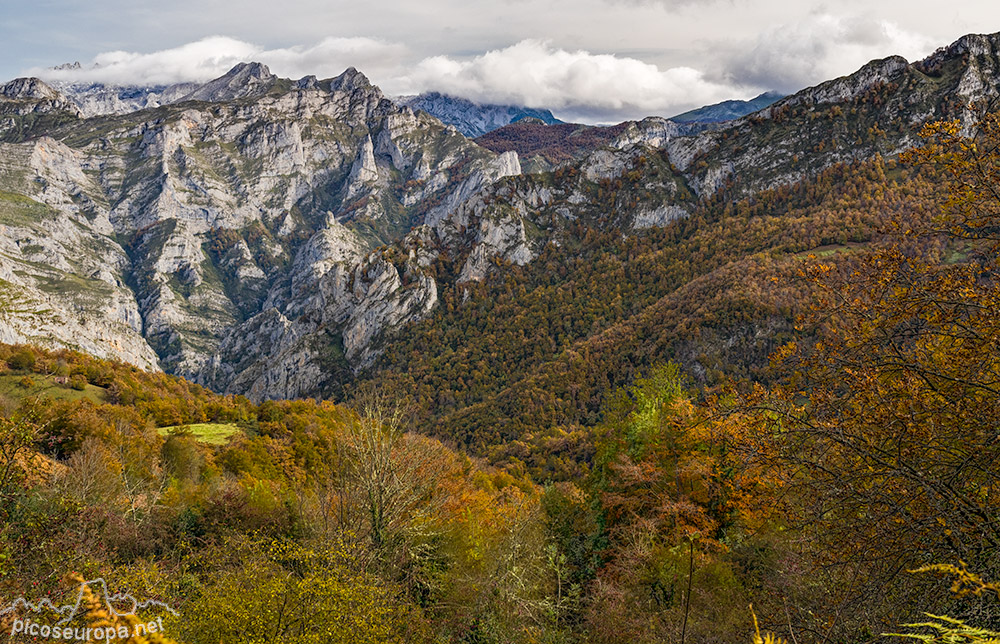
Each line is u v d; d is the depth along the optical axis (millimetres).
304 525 22484
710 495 23797
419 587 21141
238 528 23469
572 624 22922
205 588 11414
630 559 22969
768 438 8984
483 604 20812
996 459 7047
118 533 19812
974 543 6703
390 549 20688
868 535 7676
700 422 10430
